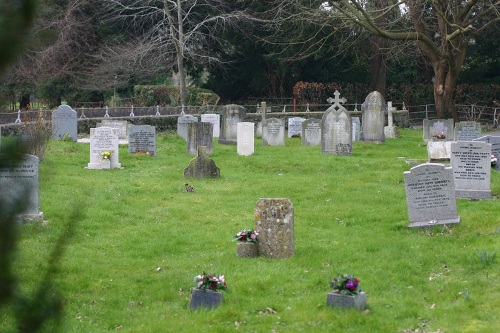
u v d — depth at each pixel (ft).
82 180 67.82
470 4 122.52
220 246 47.09
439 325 30.83
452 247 43.80
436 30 150.92
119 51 159.12
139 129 87.45
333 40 162.09
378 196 62.34
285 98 183.73
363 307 33.35
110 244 47.24
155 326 31.68
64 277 38.91
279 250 43.14
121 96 179.52
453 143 58.23
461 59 131.64
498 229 45.78
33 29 14.20
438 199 49.32
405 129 151.53
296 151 94.94
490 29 173.17
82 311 34.22
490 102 185.47
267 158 86.12
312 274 39.50
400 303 34.04
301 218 55.16
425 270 39.93
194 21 170.81
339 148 91.20
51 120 98.99
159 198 62.80
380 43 170.40
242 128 90.94
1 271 13.50
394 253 43.42
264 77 184.85
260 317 32.58
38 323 14.11
